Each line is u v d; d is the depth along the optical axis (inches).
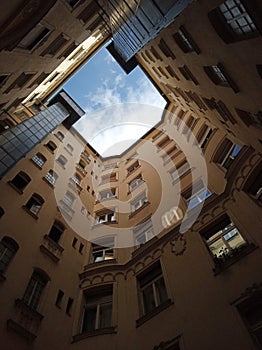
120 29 625.9
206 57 469.4
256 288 388.2
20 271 524.4
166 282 516.7
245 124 536.7
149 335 443.8
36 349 439.2
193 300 445.7
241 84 433.4
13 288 486.0
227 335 364.8
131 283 577.0
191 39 467.8
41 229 660.7
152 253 608.1
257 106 447.2
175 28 499.2
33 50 598.5
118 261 665.0
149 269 583.5
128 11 491.8
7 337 416.5
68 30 673.0
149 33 500.1
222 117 647.1
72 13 626.2
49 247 636.7
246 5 295.3
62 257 648.4
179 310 446.0
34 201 738.2
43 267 578.6
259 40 318.0
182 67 623.8
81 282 620.7
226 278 438.3
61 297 562.6
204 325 397.4
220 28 378.0
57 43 687.1
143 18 462.9
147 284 561.6
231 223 534.6
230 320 379.2
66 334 497.7
